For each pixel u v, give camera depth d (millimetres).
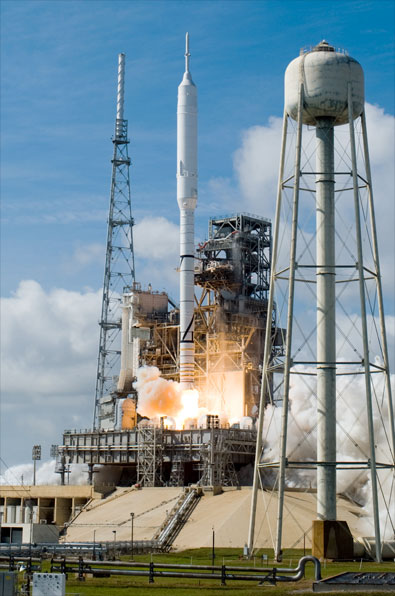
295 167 141250
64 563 102750
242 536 165625
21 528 168500
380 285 144500
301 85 143250
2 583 83750
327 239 141625
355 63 145125
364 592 87688
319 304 141250
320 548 136375
